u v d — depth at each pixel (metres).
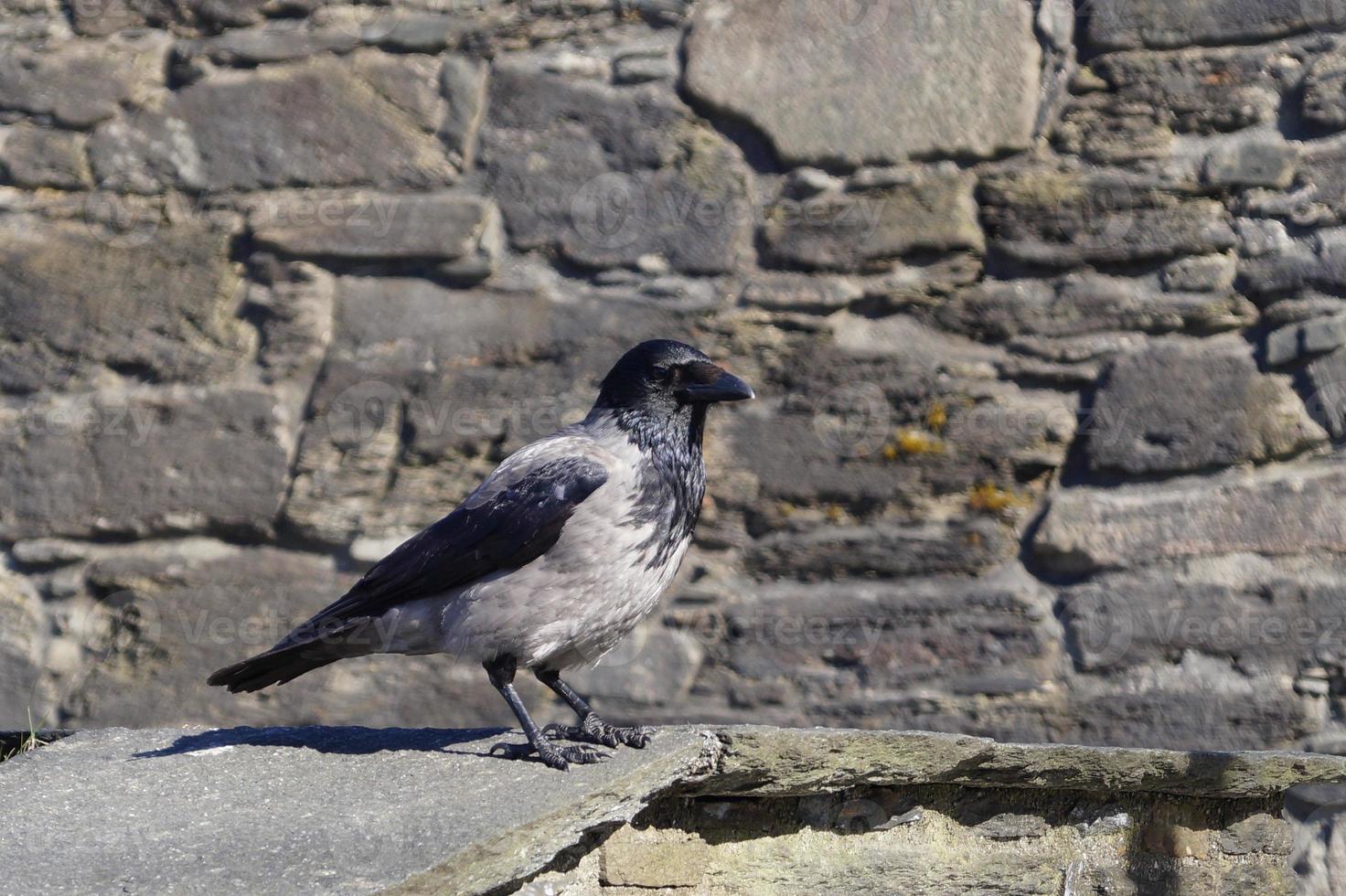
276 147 10.74
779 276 10.17
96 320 10.68
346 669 9.98
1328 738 9.15
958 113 10.18
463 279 10.44
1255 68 9.97
